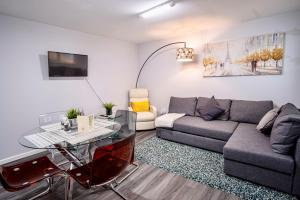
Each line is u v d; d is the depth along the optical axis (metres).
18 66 2.81
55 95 3.29
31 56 2.94
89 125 2.02
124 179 2.22
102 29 3.52
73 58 3.44
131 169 2.45
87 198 1.91
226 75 3.55
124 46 4.61
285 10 2.75
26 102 2.92
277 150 1.94
